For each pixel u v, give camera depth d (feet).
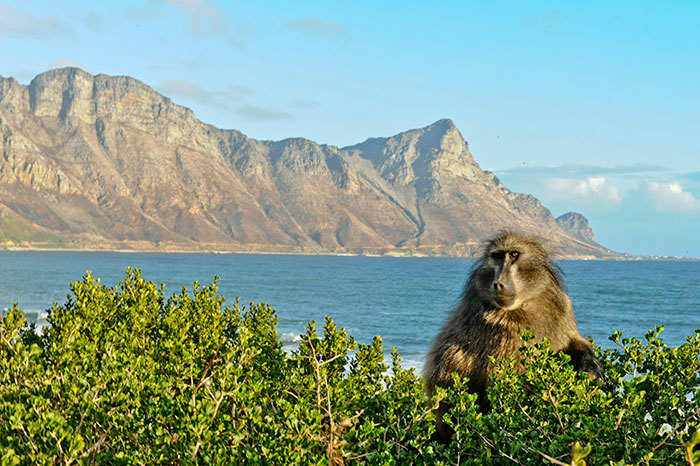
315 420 10.75
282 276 523.70
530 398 13.34
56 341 18.67
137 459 10.43
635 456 10.09
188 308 24.47
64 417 12.19
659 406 12.76
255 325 24.17
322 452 11.48
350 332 183.01
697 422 11.84
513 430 11.68
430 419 13.35
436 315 234.17
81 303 20.72
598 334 188.44
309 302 285.02
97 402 12.78
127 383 13.43
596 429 10.66
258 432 11.21
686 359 14.75
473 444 11.66
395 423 13.73
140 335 20.90
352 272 628.28
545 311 19.10
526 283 18.65
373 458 10.40
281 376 16.08
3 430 12.11
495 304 18.81
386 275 570.87
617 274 634.43
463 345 19.22
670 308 274.57
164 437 10.90
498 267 19.01
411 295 330.95
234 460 10.12
